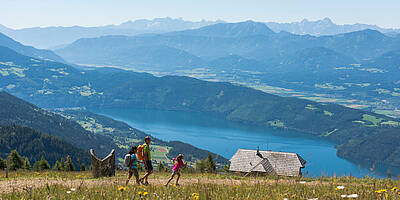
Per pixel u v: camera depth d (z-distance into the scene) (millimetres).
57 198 11523
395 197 9828
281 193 11758
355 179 21188
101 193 11984
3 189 16469
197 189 13570
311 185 15984
